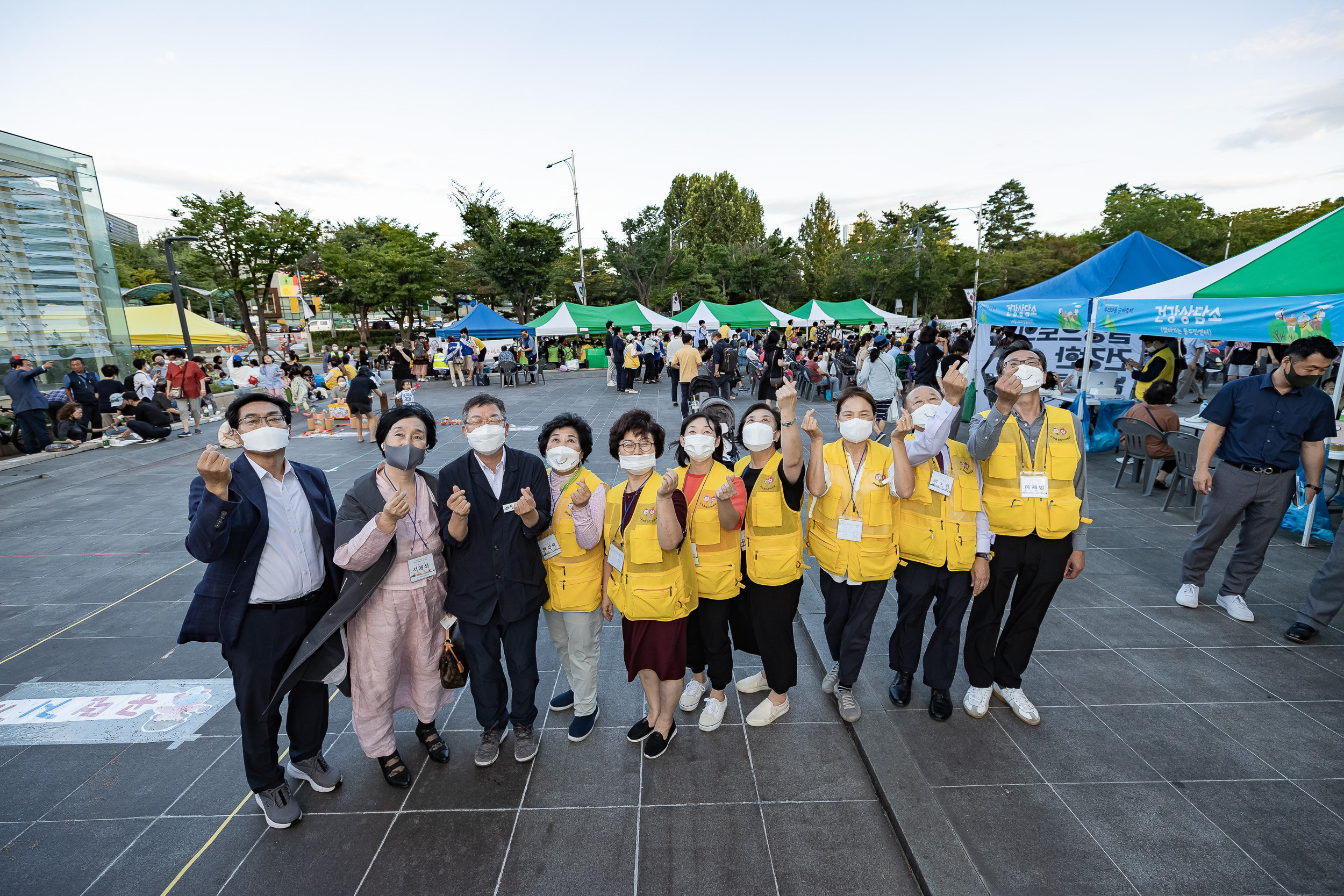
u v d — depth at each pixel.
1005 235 67.00
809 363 15.59
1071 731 2.93
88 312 13.16
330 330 52.31
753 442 2.65
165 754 2.96
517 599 2.60
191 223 32.62
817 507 2.94
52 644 4.07
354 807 2.58
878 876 2.23
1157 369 8.07
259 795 2.45
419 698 2.71
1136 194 48.94
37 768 2.87
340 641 2.46
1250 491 3.79
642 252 39.72
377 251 37.00
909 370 15.02
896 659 3.11
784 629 2.85
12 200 11.80
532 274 32.34
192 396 12.52
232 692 3.50
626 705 3.28
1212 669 3.44
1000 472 2.80
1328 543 5.23
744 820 2.49
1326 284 4.82
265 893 2.20
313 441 11.64
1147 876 2.14
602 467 8.37
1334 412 3.68
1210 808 2.45
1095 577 4.69
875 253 49.16
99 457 9.83
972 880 2.13
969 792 2.55
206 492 2.15
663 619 2.59
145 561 5.59
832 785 2.67
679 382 14.91
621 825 2.47
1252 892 2.07
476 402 2.52
